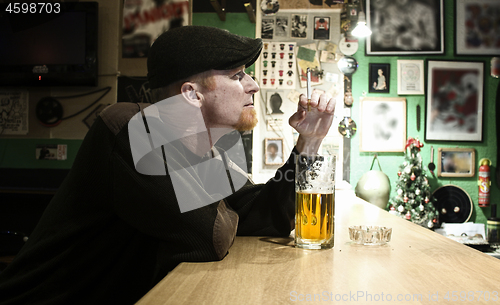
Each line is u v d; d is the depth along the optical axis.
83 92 3.46
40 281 0.75
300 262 0.63
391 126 3.35
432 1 3.36
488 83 3.37
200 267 0.60
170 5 3.38
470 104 3.36
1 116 3.50
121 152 0.70
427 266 0.60
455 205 3.35
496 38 3.36
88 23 3.32
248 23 3.37
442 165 3.36
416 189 3.04
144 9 3.41
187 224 0.65
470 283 0.51
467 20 3.37
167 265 0.67
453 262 0.62
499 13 3.35
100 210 0.75
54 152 3.47
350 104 3.33
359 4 3.33
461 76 3.37
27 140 3.49
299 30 3.36
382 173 3.09
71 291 0.73
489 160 3.34
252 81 0.81
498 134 3.36
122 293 0.75
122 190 0.69
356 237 0.77
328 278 0.54
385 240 0.75
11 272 0.77
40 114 3.48
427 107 3.36
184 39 0.74
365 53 3.37
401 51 3.36
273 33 3.37
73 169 0.76
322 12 3.36
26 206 3.38
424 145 3.37
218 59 0.74
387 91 3.36
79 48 3.34
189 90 0.75
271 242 0.80
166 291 0.48
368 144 3.34
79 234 0.74
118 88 3.44
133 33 3.42
